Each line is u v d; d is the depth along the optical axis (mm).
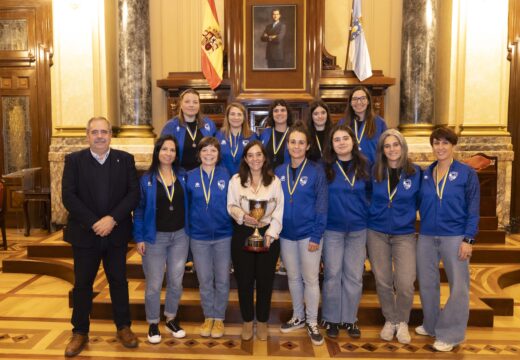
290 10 7145
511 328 4113
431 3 7031
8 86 7742
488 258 5707
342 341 3771
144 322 4156
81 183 3451
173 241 3660
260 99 7102
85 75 6934
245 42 7211
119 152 3570
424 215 3611
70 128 6996
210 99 7180
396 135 3578
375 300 4262
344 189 3617
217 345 3691
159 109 7801
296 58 7176
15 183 7996
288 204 3627
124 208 3434
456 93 6988
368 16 7625
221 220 3650
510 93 7492
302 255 3674
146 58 7367
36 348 3658
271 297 3953
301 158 3668
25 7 7590
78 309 3543
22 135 7801
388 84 6949
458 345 3721
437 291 3715
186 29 7750
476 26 6746
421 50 7082
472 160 6168
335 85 7059
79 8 6879
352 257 3717
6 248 6707
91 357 3488
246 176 3584
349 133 3580
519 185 7574
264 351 3594
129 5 7207
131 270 4855
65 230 3568
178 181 3660
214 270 3787
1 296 4949
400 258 3658
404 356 3531
